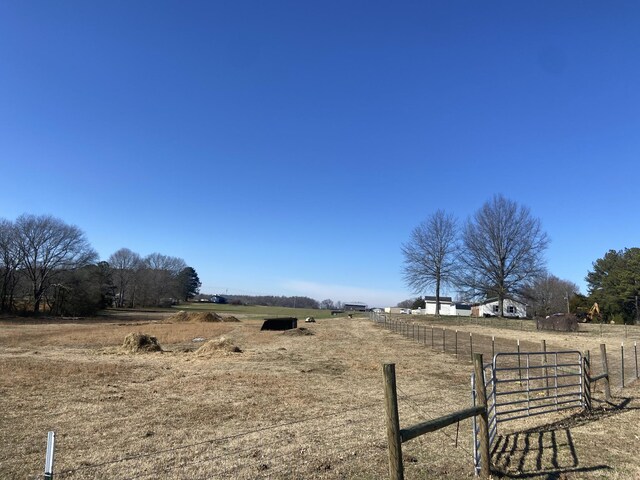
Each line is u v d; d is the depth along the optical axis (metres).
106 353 21.53
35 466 6.27
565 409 9.69
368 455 6.66
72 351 22.09
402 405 10.34
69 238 73.94
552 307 88.06
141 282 117.88
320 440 7.45
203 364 17.58
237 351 22.19
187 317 61.81
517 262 58.16
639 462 6.41
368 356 21.00
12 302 71.94
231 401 10.67
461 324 50.88
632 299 60.75
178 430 8.16
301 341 30.16
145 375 14.54
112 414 9.32
